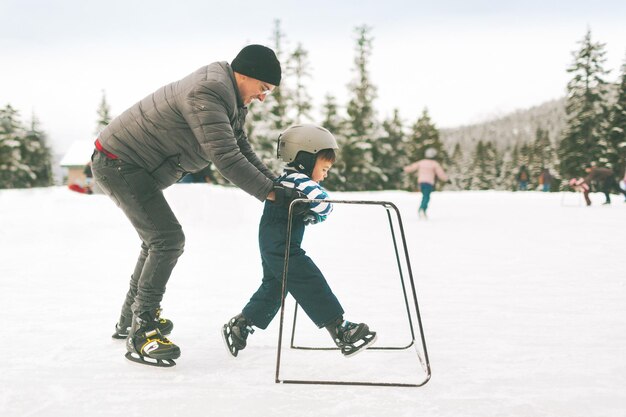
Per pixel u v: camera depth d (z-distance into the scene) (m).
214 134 2.05
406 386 1.88
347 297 3.36
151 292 2.22
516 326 2.65
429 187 9.59
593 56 35.34
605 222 8.58
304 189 2.13
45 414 1.65
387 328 2.67
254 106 33.47
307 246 5.88
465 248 5.68
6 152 47.69
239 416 1.63
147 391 1.84
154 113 2.16
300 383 1.92
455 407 1.69
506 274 4.12
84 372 2.04
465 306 3.09
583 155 35.09
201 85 2.07
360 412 1.66
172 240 2.25
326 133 2.37
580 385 1.87
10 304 3.18
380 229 7.77
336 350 2.36
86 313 2.98
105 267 4.53
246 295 3.45
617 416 1.62
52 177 52.09
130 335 2.18
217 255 5.21
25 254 5.27
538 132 70.38
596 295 3.34
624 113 34.28
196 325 2.76
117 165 2.21
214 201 8.43
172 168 2.28
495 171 75.56
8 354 2.25
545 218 9.46
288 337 2.57
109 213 8.88
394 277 4.04
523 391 1.82
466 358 2.19
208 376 2.01
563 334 2.50
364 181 38.19
